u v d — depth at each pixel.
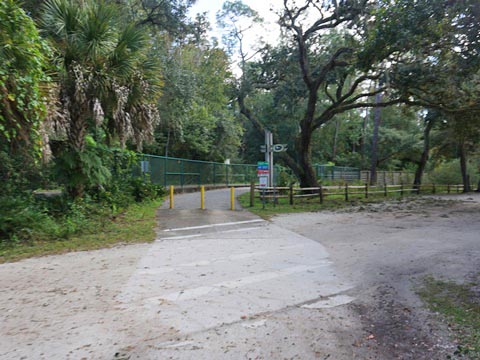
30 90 7.20
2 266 6.02
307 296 4.71
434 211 14.23
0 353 3.19
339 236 8.90
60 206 9.83
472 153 28.12
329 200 18.08
